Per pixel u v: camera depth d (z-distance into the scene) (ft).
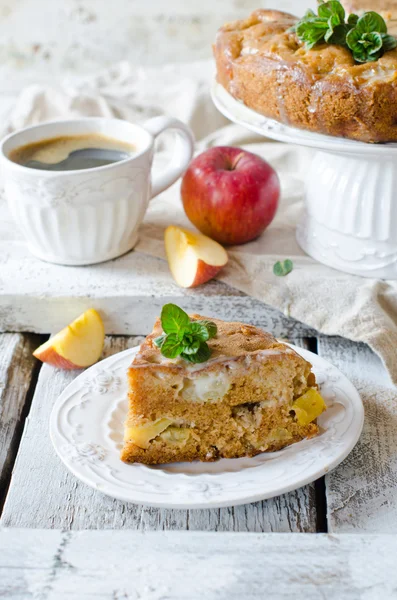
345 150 2.73
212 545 2.36
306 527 2.45
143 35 4.91
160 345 2.54
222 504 2.39
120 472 2.48
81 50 4.96
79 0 4.79
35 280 3.03
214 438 2.54
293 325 2.97
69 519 2.47
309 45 2.79
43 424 2.69
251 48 2.89
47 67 4.98
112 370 2.73
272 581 2.30
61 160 3.05
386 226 2.92
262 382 2.52
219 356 2.51
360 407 2.61
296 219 3.29
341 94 2.68
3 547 2.36
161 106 3.90
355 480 2.54
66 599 2.27
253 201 3.05
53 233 3.02
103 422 2.60
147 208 3.21
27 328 3.02
